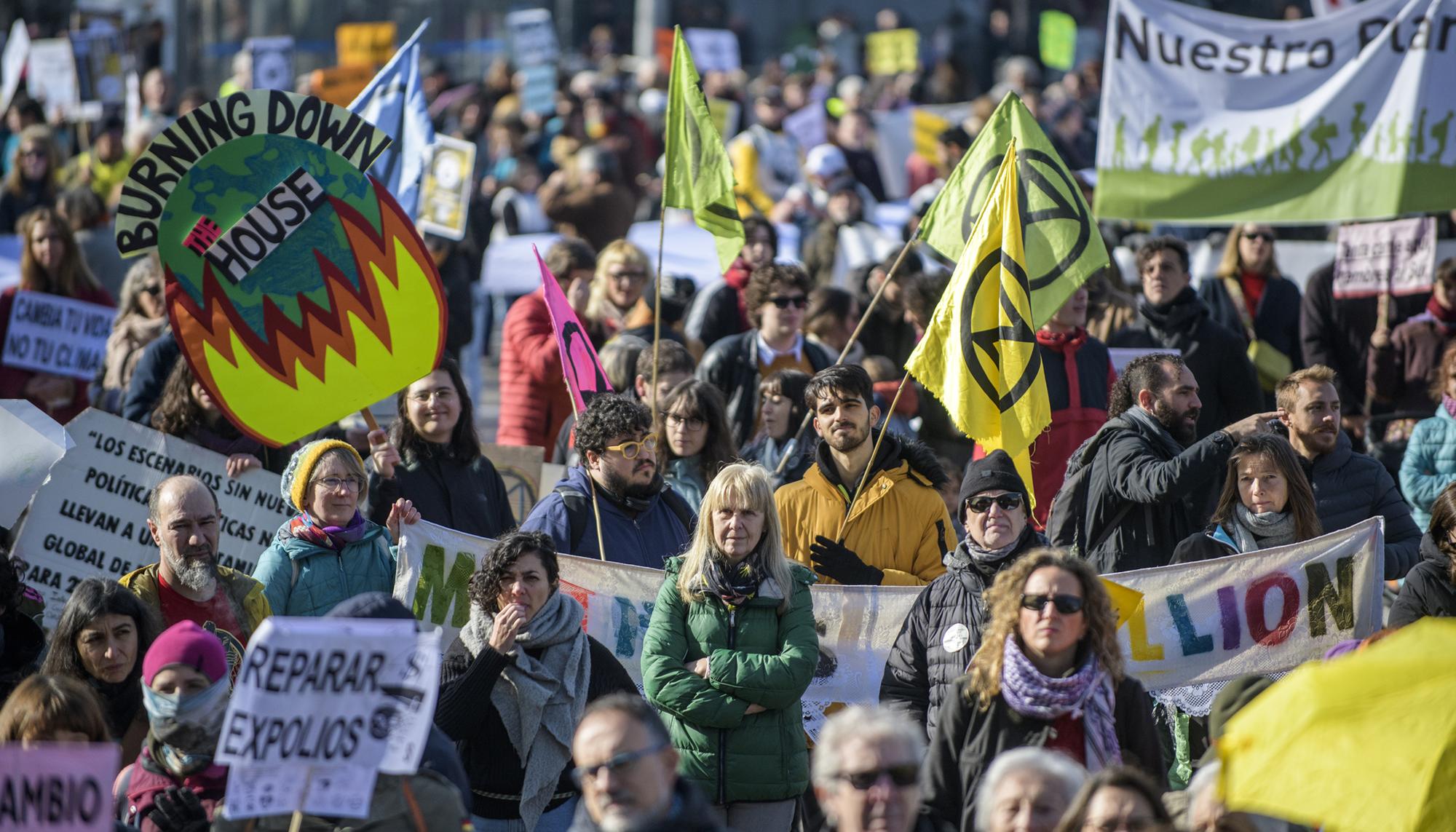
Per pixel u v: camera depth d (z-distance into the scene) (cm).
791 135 7288
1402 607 2308
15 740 1720
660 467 2627
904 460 2600
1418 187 3253
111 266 4456
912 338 3819
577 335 2877
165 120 6438
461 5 10419
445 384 2689
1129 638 2444
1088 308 3625
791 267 3397
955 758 1880
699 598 2173
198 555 2230
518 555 2100
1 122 6397
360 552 2361
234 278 2345
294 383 2362
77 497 2653
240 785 1500
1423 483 3041
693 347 3875
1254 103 3372
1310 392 2639
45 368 3669
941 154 5538
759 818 2148
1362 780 1432
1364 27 3309
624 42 11881
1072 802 1548
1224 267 3978
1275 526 2464
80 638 2044
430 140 3356
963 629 2153
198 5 9506
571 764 2127
